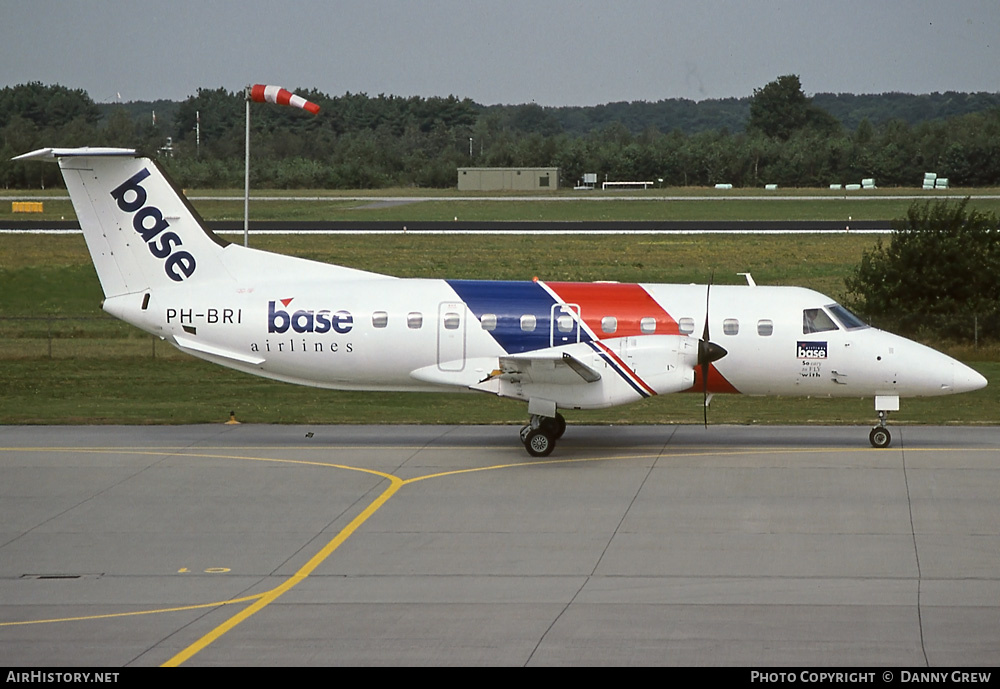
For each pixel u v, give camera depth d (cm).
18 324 13062
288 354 6800
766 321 6725
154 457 6531
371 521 5144
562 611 3884
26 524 5119
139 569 4447
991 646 3503
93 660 3419
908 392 6738
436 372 6725
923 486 5722
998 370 10406
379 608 3934
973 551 4603
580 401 6431
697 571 4359
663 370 6369
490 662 3384
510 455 6594
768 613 3847
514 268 17550
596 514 5238
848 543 4731
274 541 4838
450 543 4788
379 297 6788
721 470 6125
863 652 3453
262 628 3725
